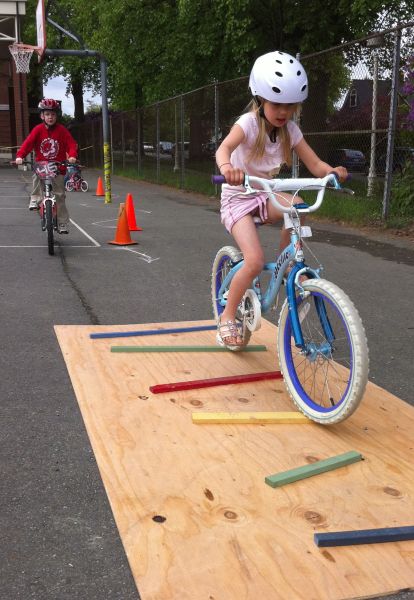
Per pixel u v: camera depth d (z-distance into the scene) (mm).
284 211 3318
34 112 40094
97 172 29562
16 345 4410
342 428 3248
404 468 2859
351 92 12047
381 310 5523
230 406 3480
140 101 29438
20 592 2072
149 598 2025
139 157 24234
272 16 17875
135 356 4230
